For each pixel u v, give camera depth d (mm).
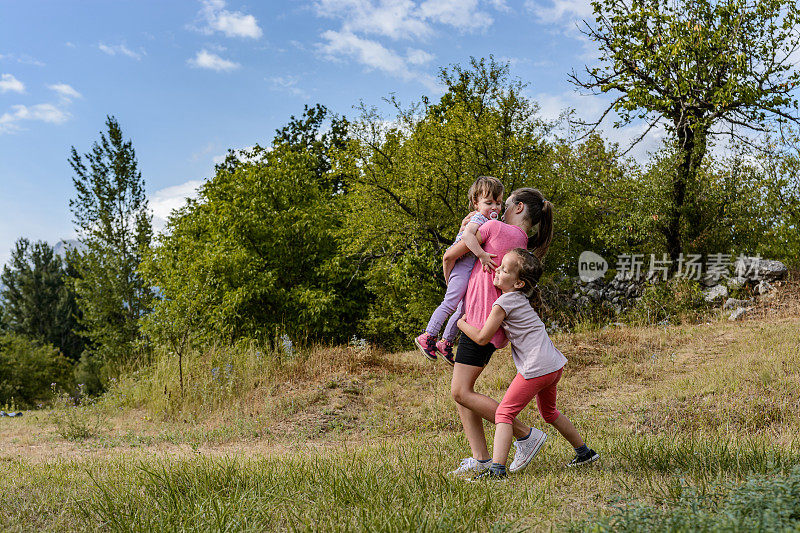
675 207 16641
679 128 16688
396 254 17891
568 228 18734
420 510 3117
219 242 20562
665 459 4285
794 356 9414
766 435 5859
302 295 19875
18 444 9109
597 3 16828
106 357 32469
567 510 3180
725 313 14609
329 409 9602
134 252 34562
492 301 4125
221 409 10383
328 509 3344
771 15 15102
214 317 18266
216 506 3373
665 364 10469
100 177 35656
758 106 15430
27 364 31719
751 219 16781
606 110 17484
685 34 15945
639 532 2408
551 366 4004
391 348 20516
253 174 21438
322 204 21984
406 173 16453
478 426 4348
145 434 9359
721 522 2312
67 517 3570
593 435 6637
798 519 2416
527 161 17016
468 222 4258
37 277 43125
